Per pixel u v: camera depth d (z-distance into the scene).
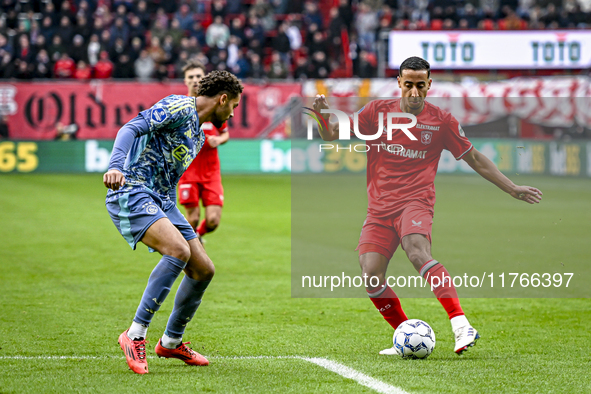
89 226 39.06
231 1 80.38
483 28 74.12
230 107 15.00
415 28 71.00
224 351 16.34
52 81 66.81
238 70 72.62
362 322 19.64
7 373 14.12
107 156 67.50
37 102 66.75
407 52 71.19
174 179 15.06
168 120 14.12
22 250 31.50
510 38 71.25
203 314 20.55
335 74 75.38
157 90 67.44
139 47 72.06
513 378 13.97
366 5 77.56
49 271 26.94
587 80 64.81
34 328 18.36
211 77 14.75
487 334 18.39
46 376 13.88
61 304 21.45
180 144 14.64
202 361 15.00
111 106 67.25
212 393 12.84
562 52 71.56
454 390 13.10
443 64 71.44
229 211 46.38
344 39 77.44
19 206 46.69
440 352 16.38
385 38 72.44
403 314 16.66
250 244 34.09
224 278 26.14
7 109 66.56
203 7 83.50
